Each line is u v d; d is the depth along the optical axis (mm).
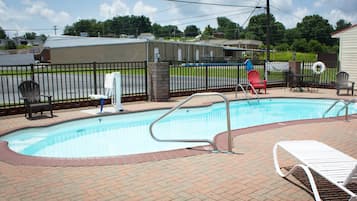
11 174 4137
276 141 5805
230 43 71875
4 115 8445
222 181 3854
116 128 8617
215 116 10133
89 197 3430
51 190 3625
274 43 75250
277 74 18094
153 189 3629
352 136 6180
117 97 9156
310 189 3592
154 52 36594
